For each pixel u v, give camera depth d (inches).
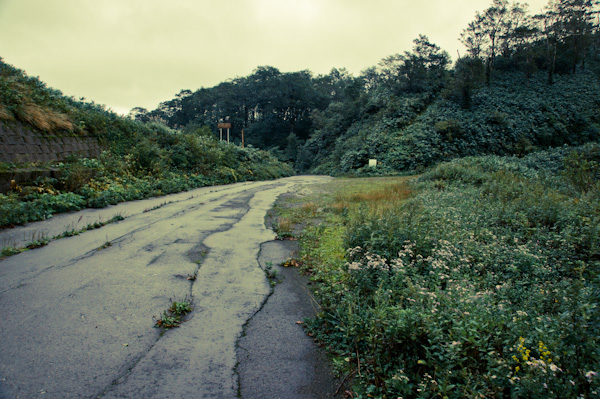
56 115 516.4
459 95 1625.2
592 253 187.0
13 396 92.0
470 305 114.0
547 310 129.3
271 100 3068.4
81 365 107.8
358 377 107.0
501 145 1379.2
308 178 1259.8
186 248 245.0
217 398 96.3
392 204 390.6
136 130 716.0
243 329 136.0
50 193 373.7
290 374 108.9
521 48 2172.7
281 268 210.7
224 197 548.7
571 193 376.2
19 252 221.6
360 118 1982.0
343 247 220.2
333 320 138.7
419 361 94.5
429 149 1296.8
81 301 153.2
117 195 438.3
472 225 253.6
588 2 2139.5
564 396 76.9
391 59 1998.0
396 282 145.0
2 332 124.6
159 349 119.2
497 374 89.4
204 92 3265.3
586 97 1748.3
